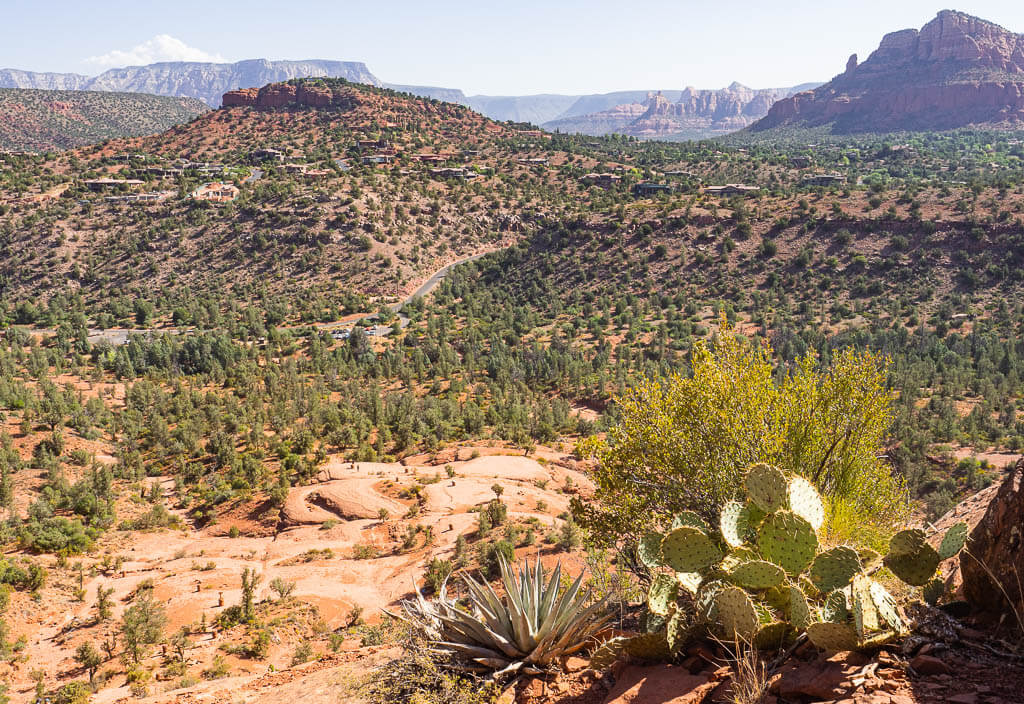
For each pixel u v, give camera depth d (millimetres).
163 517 61938
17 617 38969
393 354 131250
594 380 115000
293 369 118500
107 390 109750
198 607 40344
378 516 57562
